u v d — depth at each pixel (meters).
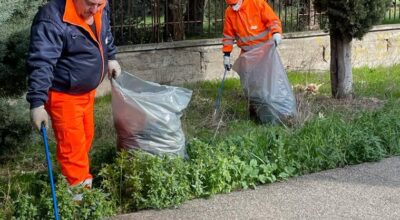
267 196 7.35
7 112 8.13
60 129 6.78
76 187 6.76
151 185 7.02
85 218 6.70
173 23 12.54
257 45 10.24
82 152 6.89
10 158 8.45
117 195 7.06
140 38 12.38
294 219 6.80
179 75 12.37
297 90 11.40
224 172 7.39
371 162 8.36
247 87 9.85
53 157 8.31
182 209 7.04
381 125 8.89
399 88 11.58
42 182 6.96
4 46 7.76
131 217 6.86
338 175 7.93
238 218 6.82
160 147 7.41
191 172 7.32
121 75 7.52
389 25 14.09
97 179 7.38
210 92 11.51
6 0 7.71
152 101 7.32
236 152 7.94
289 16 13.80
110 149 7.79
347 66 11.02
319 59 13.59
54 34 6.48
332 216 6.86
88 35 6.64
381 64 14.14
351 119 9.43
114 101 7.30
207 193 7.31
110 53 7.21
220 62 12.71
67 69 6.65
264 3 10.20
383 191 7.46
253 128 9.12
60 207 6.57
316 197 7.31
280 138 8.25
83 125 6.92
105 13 6.91
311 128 8.75
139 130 7.36
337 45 11.03
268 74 9.74
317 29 13.80
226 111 10.21
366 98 11.09
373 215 6.88
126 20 12.27
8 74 7.88
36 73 6.43
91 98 6.95
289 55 13.32
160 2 12.53
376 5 10.71
